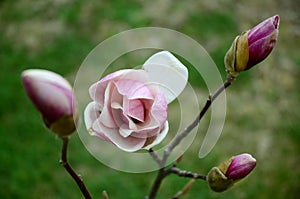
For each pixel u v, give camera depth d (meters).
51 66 1.99
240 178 0.65
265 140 1.77
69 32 2.14
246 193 1.60
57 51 2.05
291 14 2.37
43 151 1.67
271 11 2.35
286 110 1.89
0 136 1.72
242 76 1.95
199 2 2.28
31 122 1.76
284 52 2.15
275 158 1.72
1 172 1.62
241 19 2.25
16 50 2.06
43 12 2.24
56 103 0.56
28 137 1.72
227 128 1.78
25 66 1.98
